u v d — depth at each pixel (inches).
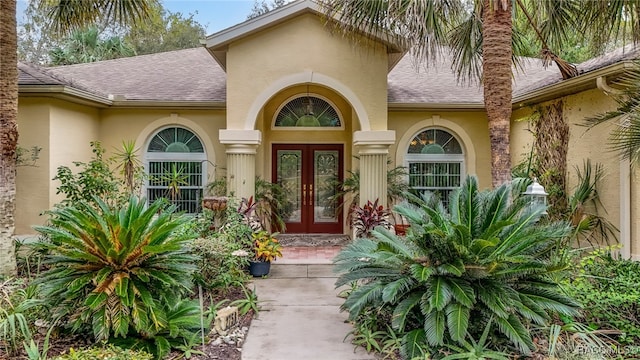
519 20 358.9
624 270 253.3
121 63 567.2
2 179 280.7
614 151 290.5
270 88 397.7
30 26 987.3
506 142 273.1
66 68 538.9
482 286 193.6
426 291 193.0
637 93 244.2
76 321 178.5
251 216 381.4
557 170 387.2
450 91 486.3
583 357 177.2
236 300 259.1
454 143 486.9
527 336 180.2
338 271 219.1
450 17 287.6
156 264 192.7
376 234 229.5
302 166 507.2
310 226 507.8
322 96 498.9
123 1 333.4
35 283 188.7
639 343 198.1
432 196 237.0
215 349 197.9
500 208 212.4
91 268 186.1
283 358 190.2
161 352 179.9
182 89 478.0
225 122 466.3
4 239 280.5
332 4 323.9
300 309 256.8
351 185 454.0
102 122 460.1
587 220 293.3
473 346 183.5
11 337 178.7
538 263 190.4
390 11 283.9
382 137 398.9
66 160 395.9
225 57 418.3
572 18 318.0
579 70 345.1
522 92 421.1
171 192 428.5
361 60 400.5
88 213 207.8
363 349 199.2
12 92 284.0
